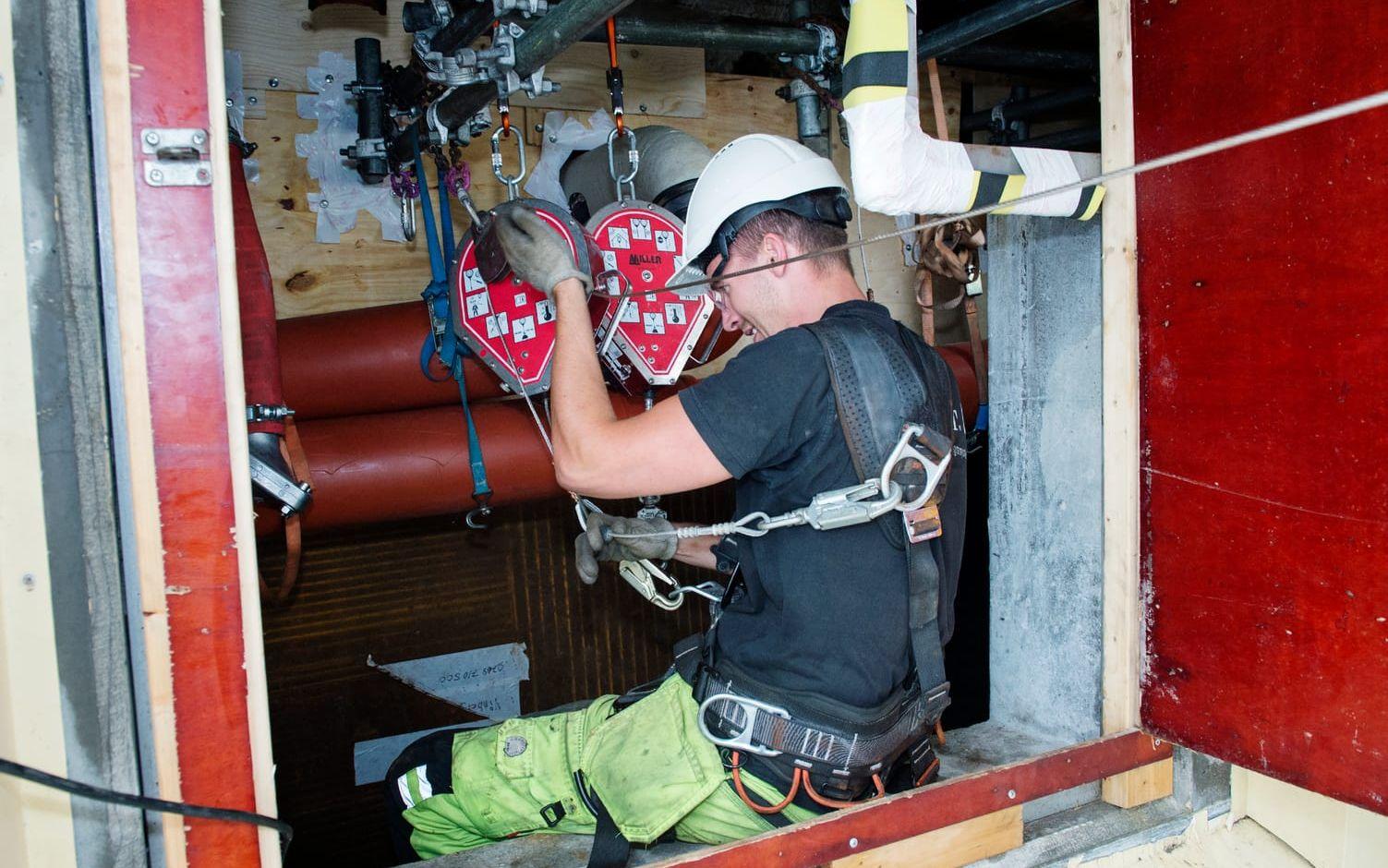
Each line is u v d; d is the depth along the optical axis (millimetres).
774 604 1161
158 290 828
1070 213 1355
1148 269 1360
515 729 1360
